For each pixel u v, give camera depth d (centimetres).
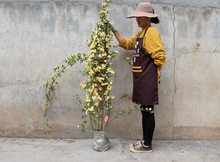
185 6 266
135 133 273
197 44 269
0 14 264
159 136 275
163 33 266
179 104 273
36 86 269
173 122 274
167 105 272
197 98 274
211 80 273
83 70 267
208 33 269
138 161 216
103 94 237
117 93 269
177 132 275
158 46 215
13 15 264
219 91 274
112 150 241
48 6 263
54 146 250
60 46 265
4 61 268
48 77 268
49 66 267
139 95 227
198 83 272
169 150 244
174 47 268
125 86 269
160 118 273
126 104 270
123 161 215
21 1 263
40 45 266
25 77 268
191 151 242
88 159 219
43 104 270
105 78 235
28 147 246
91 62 226
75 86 269
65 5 262
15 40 266
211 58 271
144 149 236
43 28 264
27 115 272
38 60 267
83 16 263
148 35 221
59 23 264
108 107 251
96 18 263
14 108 271
